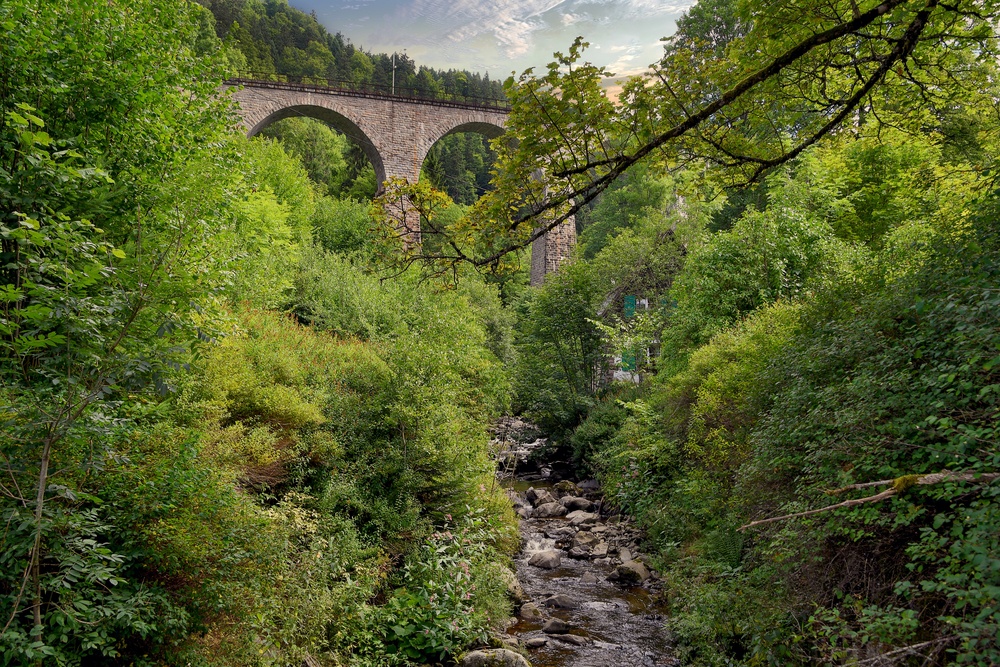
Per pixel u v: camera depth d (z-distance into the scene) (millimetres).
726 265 15266
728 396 9672
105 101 7160
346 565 7676
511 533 11727
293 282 18359
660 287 25094
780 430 6758
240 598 5051
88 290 4668
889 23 5457
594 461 16391
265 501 7844
